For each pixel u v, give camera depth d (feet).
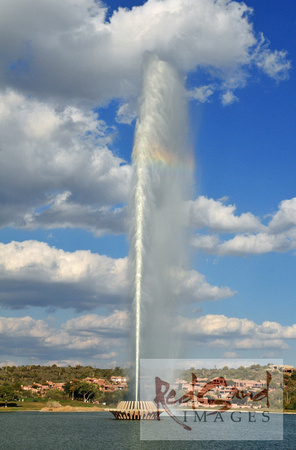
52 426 300.40
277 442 221.46
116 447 181.98
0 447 191.42
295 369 640.99
